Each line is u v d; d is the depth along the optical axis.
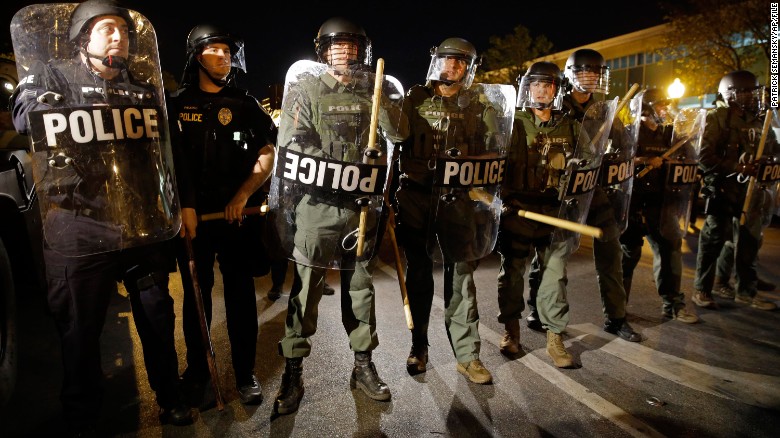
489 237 2.91
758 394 2.79
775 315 4.04
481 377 2.88
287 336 2.65
